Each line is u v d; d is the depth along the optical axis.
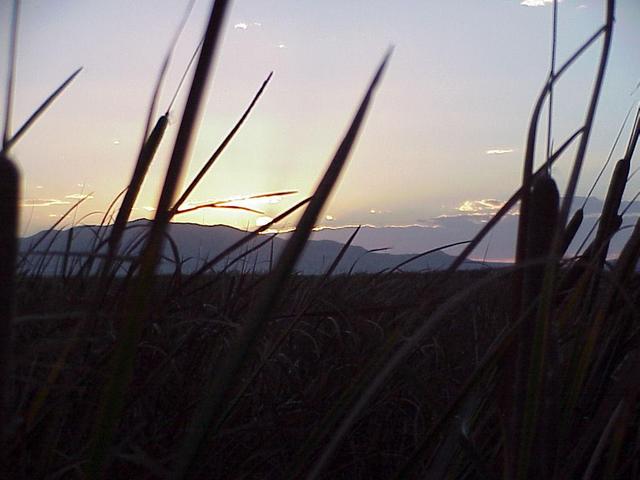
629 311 1.46
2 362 0.59
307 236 0.61
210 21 0.55
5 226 0.56
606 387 1.47
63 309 1.65
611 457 1.17
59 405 1.30
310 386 2.38
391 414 2.35
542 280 0.95
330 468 2.00
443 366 2.38
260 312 0.62
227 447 1.95
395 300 2.81
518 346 0.93
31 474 1.36
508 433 0.97
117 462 1.52
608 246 1.58
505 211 0.98
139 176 1.17
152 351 1.92
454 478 1.41
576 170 0.87
